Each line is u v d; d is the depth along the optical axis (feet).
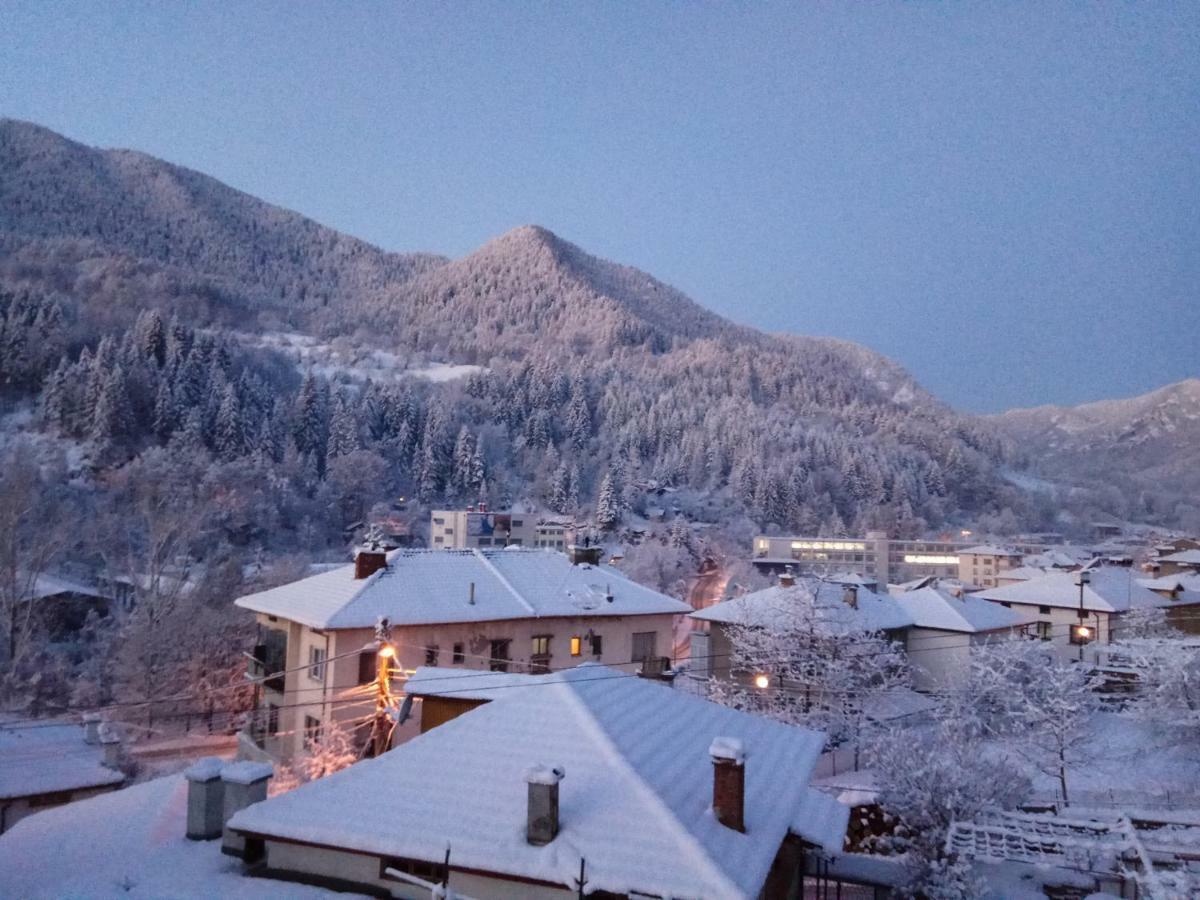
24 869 50.11
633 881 35.60
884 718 119.44
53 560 202.39
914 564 438.81
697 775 46.14
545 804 38.37
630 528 402.52
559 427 556.51
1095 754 114.32
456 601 106.93
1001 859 72.43
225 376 404.98
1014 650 122.72
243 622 167.32
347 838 39.73
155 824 57.06
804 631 120.37
